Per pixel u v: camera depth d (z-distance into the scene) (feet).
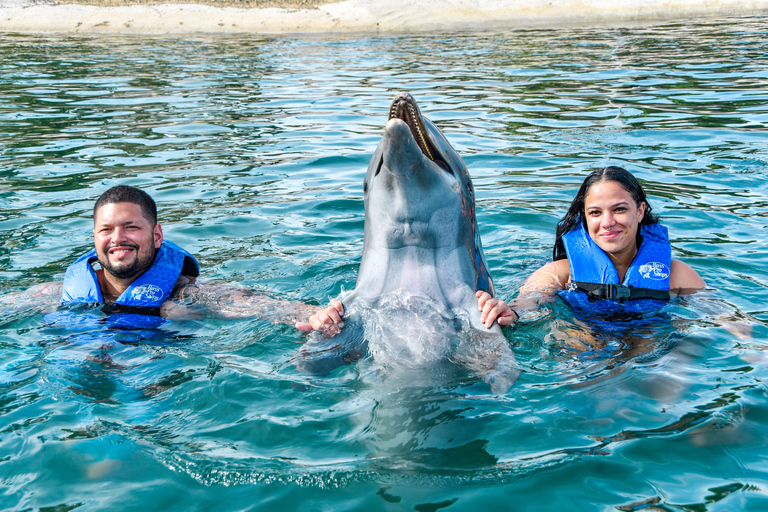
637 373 10.53
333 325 11.75
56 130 29.96
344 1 77.82
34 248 16.65
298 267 15.74
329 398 10.16
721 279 14.44
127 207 13.50
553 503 7.81
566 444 8.87
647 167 23.26
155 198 20.85
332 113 33.22
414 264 11.78
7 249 16.57
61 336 12.37
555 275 14.30
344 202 20.36
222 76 44.42
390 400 10.03
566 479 8.20
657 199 19.88
